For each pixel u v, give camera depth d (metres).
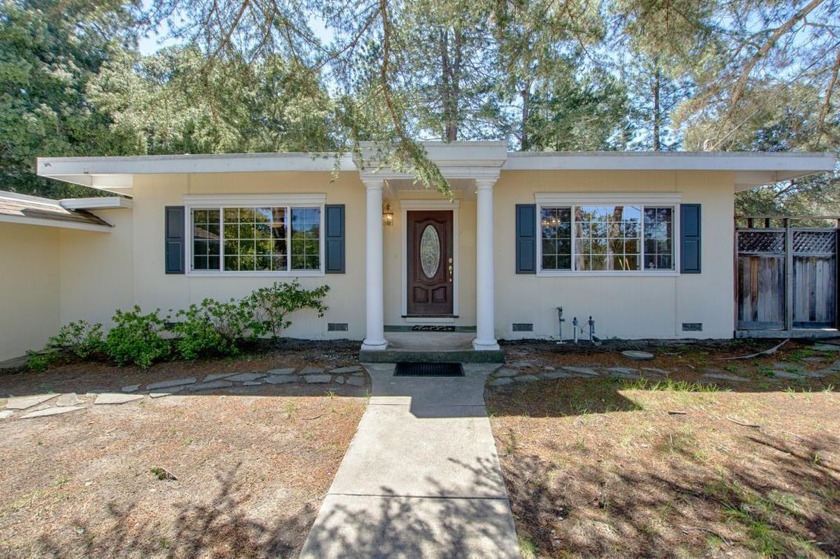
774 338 7.61
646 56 5.16
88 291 7.80
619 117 12.81
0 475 2.95
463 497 2.69
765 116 8.76
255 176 7.65
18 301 6.86
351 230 7.62
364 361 6.07
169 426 3.81
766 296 7.79
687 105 9.39
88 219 7.48
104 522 2.44
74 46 11.60
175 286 7.74
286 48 3.97
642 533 2.34
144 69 5.10
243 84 4.22
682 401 4.32
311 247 7.71
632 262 7.59
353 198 7.59
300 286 7.63
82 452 3.30
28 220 6.16
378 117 4.18
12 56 10.84
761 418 3.86
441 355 6.02
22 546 2.24
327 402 4.44
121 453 3.29
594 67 4.68
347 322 7.64
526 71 4.23
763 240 7.80
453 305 8.16
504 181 7.53
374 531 2.37
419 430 3.71
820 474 2.90
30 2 11.16
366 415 4.07
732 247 7.53
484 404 4.33
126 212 7.78
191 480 2.89
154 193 7.73
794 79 7.70
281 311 7.51
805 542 2.25
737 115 8.68
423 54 4.40
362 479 2.91
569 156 6.73
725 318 7.55
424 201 8.07
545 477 2.92
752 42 6.43
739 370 5.50
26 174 12.78
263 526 2.41
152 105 4.77
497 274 7.57
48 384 5.07
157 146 10.91
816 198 14.33
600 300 7.56
